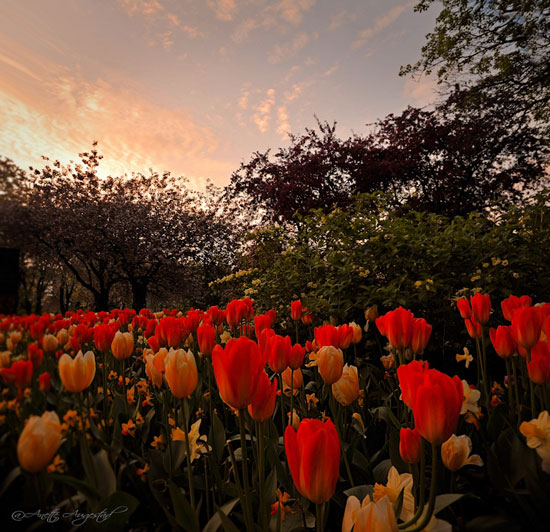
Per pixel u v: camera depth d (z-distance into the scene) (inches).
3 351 41.3
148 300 167.8
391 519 23.4
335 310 120.0
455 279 120.0
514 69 394.6
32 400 37.2
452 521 36.9
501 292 107.4
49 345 45.2
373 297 112.7
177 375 34.7
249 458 54.8
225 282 247.4
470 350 110.9
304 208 469.7
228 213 533.6
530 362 41.3
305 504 40.0
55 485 32.9
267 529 32.8
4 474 31.2
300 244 168.1
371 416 66.9
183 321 70.6
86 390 51.1
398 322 46.2
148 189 260.8
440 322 113.8
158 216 223.6
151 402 64.0
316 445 22.4
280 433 61.9
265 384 30.8
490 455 37.0
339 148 511.2
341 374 42.1
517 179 487.2
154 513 37.1
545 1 359.9
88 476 31.8
